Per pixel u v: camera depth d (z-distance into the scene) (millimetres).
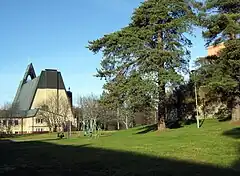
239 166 14820
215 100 46969
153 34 37406
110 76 38312
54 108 97938
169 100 46188
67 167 17484
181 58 37375
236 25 33875
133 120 82250
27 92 117688
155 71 36125
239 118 37812
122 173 14617
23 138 67250
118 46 37406
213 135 29375
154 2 37438
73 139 47844
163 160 18000
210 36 36844
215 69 35562
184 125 45406
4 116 103062
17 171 16688
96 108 81375
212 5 36656
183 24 36188
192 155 19266
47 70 111812
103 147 28469
